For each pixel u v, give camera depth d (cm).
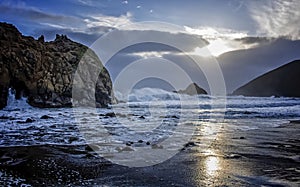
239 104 5778
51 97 4359
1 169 1047
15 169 1052
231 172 1048
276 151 1431
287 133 2088
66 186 876
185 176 996
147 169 1083
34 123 2408
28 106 4050
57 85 4484
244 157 1294
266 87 12625
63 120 2705
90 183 909
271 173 1032
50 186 874
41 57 4547
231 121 2922
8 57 4081
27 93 4162
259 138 1847
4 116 2881
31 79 4219
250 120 3020
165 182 928
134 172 1041
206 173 1034
